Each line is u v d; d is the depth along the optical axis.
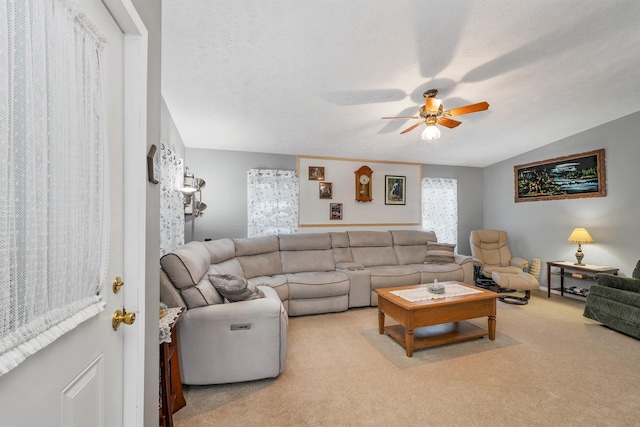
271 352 2.04
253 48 2.09
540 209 4.61
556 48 2.29
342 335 2.88
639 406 1.77
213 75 2.40
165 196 2.48
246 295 2.19
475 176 5.59
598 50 2.35
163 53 2.09
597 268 3.64
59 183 0.66
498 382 2.04
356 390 1.95
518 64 2.47
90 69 0.77
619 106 3.38
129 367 1.00
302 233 4.46
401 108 3.13
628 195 3.58
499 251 4.83
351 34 2.00
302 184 4.59
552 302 3.93
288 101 2.90
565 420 1.66
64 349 0.69
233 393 1.93
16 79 0.54
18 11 0.54
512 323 3.16
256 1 1.69
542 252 4.57
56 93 0.64
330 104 2.99
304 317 3.42
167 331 1.44
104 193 0.84
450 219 5.36
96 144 0.81
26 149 0.56
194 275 2.08
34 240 0.58
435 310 2.52
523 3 1.83
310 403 1.82
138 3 1.00
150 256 1.13
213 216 4.14
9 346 0.52
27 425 0.58
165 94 2.62
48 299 0.63
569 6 1.89
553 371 2.18
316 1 1.72
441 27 1.98
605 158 3.80
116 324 0.93
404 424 1.64
